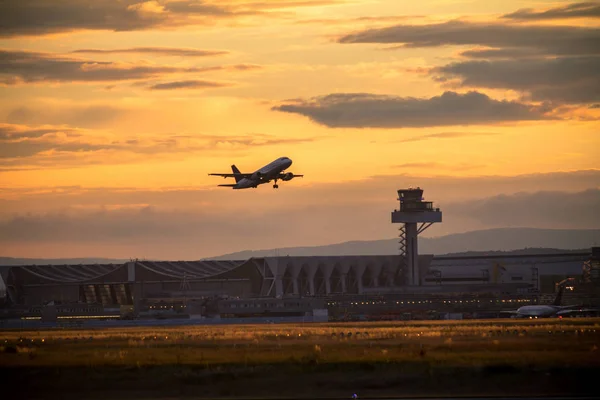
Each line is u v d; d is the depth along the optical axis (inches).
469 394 7711.6
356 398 7554.1
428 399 7509.8
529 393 7677.2
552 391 7726.4
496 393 7696.9
